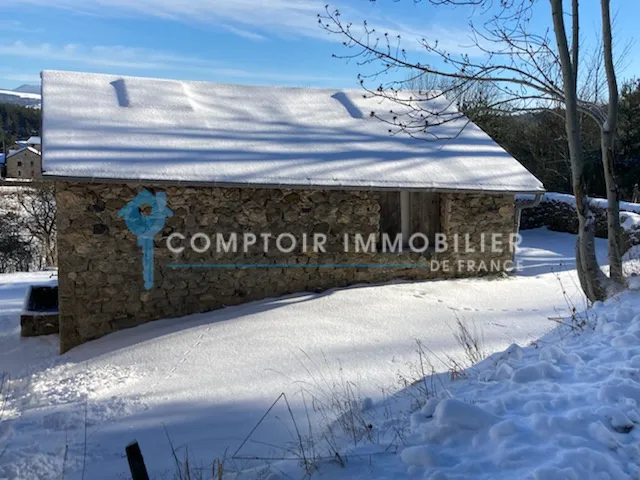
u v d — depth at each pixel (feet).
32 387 21.75
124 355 24.88
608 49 22.25
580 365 14.28
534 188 35.58
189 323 28.76
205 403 18.15
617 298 20.10
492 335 25.04
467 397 13.55
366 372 20.66
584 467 9.41
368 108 41.47
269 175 30.66
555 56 24.08
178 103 36.78
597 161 70.90
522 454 10.06
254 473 11.83
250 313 29.17
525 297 32.35
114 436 15.55
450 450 10.84
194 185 29.12
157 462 13.75
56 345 29.12
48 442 15.02
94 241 28.40
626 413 11.03
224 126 35.53
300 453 13.12
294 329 26.50
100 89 36.70
